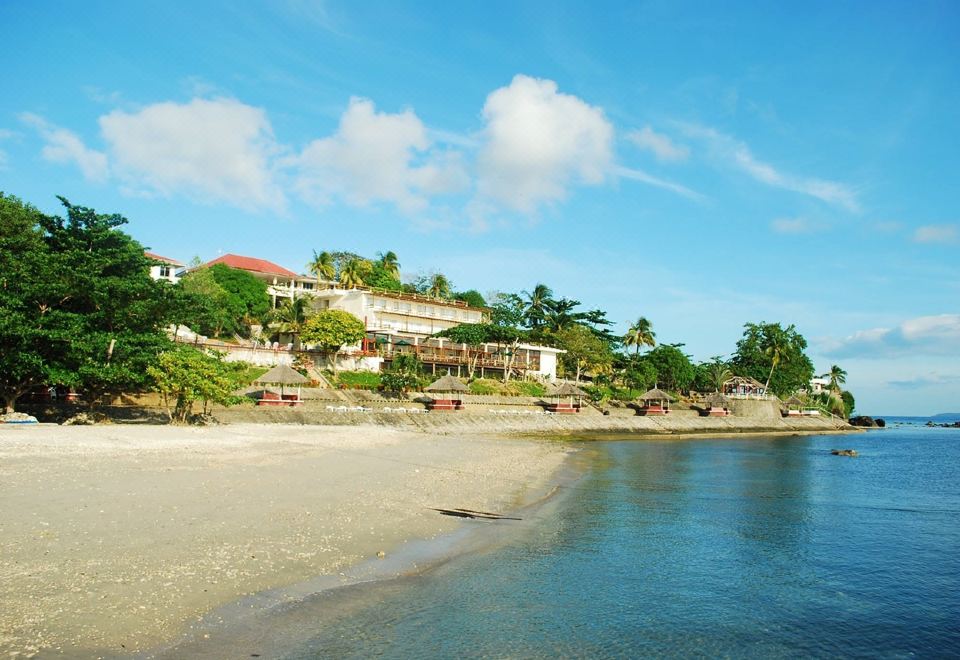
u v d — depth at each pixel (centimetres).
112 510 1519
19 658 782
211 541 1352
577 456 4406
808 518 2336
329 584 1200
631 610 1227
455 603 1178
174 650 863
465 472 2925
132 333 4053
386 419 5741
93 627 893
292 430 4412
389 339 8712
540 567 1470
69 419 3756
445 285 11956
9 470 1923
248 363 6400
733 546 1814
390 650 945
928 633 1204
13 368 3478
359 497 2016
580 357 9975
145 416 4303
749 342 12938
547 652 993
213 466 2355
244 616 1005
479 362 8856
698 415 9581
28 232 4106
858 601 1380
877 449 6744
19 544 1205
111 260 4109
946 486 3469
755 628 1184
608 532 1895
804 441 7875
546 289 11594
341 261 11606
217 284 7362
